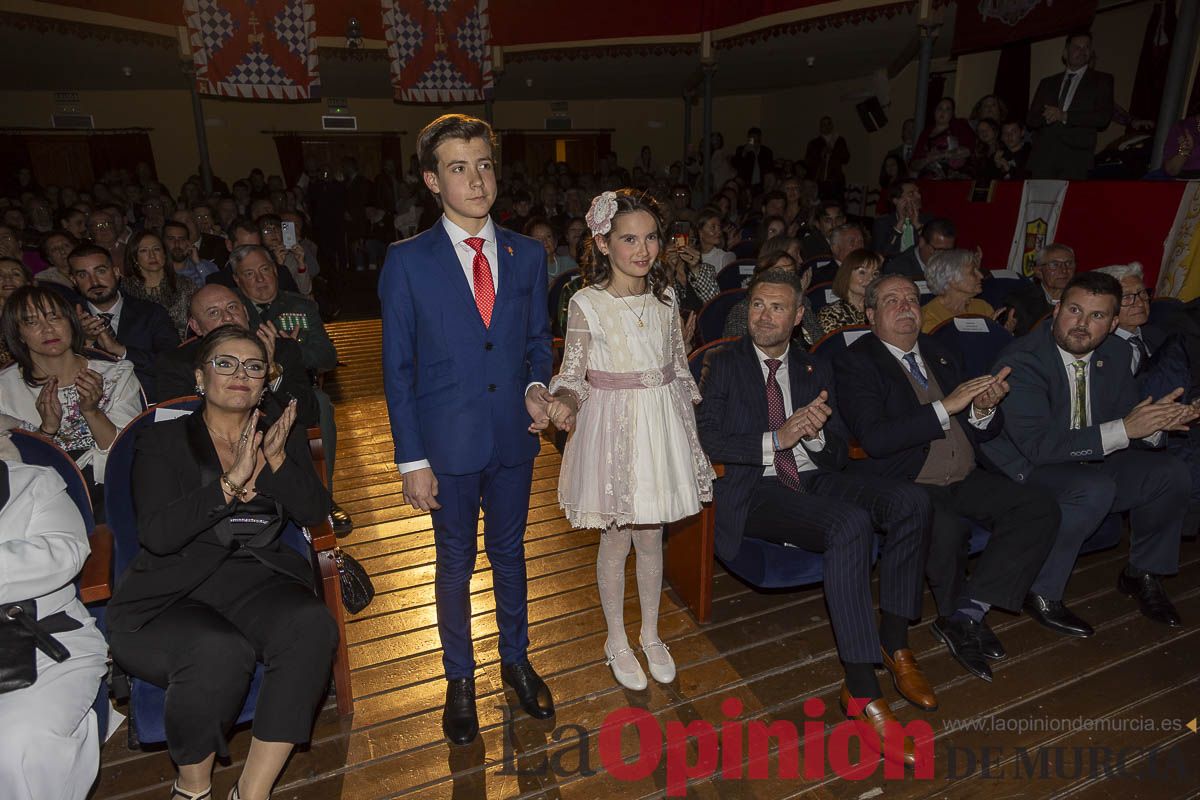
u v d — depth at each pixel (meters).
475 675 2.47
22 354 2.55
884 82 12.00
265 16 8.15
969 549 2.62
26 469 1.89
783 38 9.19
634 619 2.77
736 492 2.51
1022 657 2.59
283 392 2.91
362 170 15.70
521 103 16.03
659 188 10.81
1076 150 5.46
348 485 3.92
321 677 1.85
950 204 6.16
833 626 2.29
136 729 1.79
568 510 2.25
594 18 8.77
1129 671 2.51
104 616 2.12
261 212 8.11
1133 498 2.79
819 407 2.25
